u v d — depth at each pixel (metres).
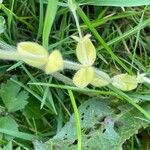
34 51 0.08
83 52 0.08
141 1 0.10
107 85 0.10
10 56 0.08
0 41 0.10
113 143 0.10
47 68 0.08
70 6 0.08
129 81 0.09
